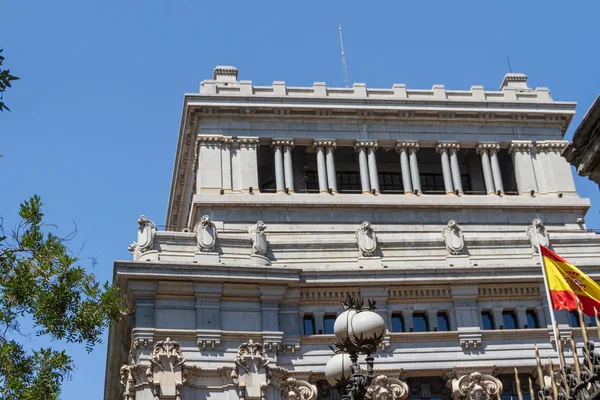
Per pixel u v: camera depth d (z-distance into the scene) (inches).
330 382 1093.8
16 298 1385.3
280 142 2679.6
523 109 2812.5
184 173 2869.1
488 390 2236.7
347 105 2736.2
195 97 2662.4
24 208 1430.9
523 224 2684.5
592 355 729.6
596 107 781.9
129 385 2137.1
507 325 2336.4
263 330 2219.5
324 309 2293.3
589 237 2481.5
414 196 2667.3
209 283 2228.1
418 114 2768.2
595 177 828.6
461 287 2332.7
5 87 932.0
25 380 1387.8
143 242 2297.0
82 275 1448.1
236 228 2534.5
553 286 1659.7
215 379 2161.7
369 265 2384.4
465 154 2864.2
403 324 2298.2
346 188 2773.1
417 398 2250.2
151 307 2183.8
